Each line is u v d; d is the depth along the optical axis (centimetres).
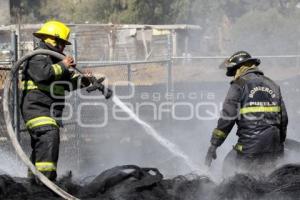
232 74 860
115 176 707
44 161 794
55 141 800
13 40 1166
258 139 805
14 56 1166
